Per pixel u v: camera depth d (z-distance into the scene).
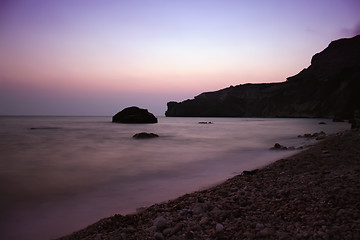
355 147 13.34
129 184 8.88
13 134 34.28
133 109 73.50
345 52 160.38
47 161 13.92
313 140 22.92
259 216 4.60
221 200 5.86
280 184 7.03
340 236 3.52
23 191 8.01
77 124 66.75
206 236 3.95
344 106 123.56
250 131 42.66
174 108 199.12
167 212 5.36
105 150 18.83
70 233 4.96
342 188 5.98
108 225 4.86
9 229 5.18
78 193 7.79
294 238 3.58
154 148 20.17
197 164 12.85
